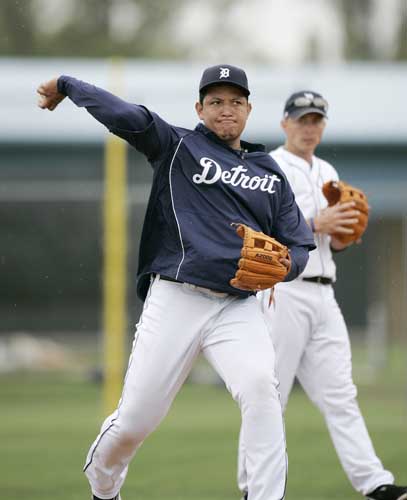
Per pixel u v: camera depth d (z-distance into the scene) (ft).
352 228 78.54
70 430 133.80
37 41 432.25
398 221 311.47
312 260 77.00
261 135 194.18
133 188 197.06
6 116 195.72
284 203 63.77
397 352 309.63
